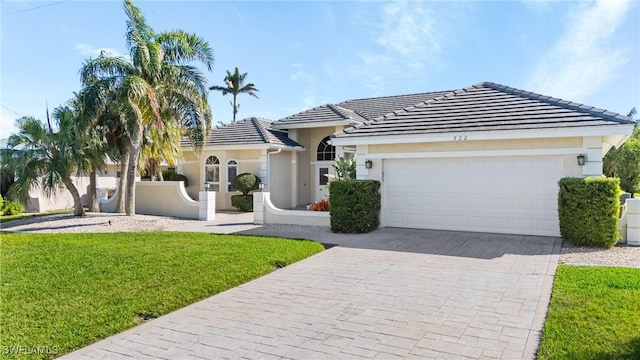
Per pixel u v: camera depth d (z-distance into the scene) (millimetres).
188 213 19031
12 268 8570
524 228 12250
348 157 22094
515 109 12719
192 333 5340
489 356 4504
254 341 5043
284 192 23359
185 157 24609
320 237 12594
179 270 8305
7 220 18078
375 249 10578
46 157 16406
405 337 5066
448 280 7586
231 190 23031
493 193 12641
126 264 8828
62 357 4684
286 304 6434
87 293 6871
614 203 10188
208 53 18641
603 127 10734
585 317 5355
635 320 5191
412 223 13859
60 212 21766
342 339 5047
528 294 6668
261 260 9133
